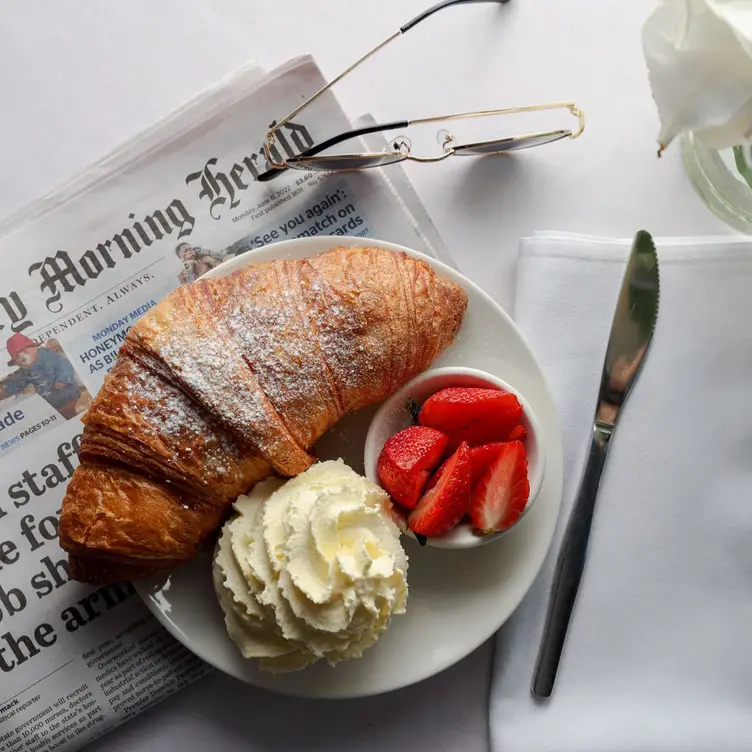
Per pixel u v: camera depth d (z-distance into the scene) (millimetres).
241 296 404
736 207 430
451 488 398
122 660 446
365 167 449
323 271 409
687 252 446
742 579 451
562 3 460
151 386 392
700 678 449
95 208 454
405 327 405
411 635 427
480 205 461
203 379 387
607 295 446
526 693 448
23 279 451
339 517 389
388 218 460
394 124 442
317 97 452
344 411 414
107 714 444
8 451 448
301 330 397
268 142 451
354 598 382
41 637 444
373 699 460
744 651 449
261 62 461
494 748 446
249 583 395
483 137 462
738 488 451
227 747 456
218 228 457
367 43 462
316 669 423
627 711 448
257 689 457
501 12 461
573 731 444
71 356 453
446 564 431
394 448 410
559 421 431
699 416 451
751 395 449
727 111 349
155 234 456
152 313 403
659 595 453
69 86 458
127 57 459
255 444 388
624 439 453
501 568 429
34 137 458
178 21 459
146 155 455
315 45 462
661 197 459
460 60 462
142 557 398
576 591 443
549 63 461
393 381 411
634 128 460
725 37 338
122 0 458
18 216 452
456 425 416
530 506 418
